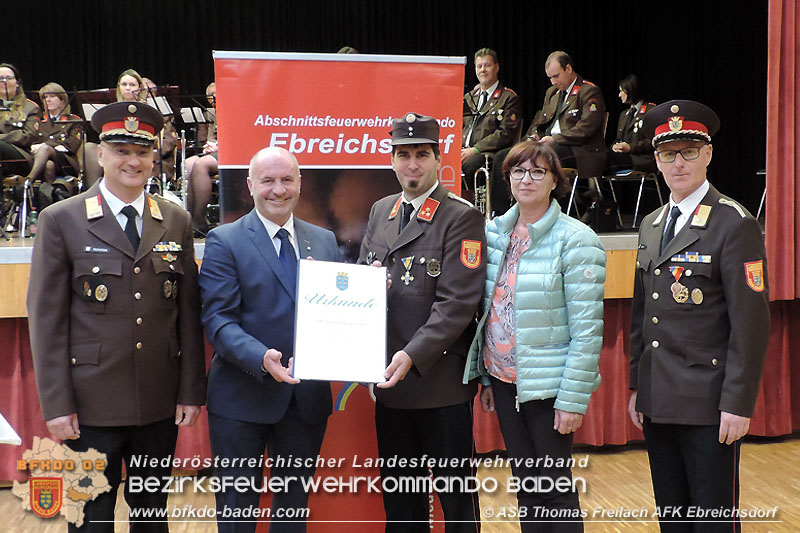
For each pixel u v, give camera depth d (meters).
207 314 2.62
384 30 10.00
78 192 5.62
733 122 9.23
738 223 2.51
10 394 4.12
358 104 3.05
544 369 2.65
